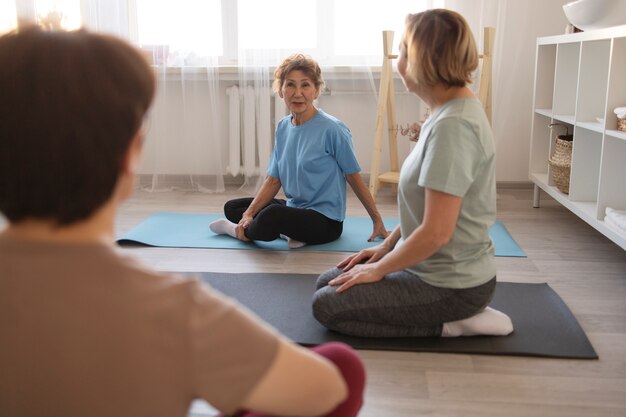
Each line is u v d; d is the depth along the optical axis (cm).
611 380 163
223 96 393
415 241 165
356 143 400
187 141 394
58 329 55
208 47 377
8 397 56
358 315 181
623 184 256
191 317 56
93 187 55
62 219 56
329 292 184
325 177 274
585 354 175
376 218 280
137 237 286
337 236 284
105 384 55
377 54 373
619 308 209
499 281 232
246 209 293
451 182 158
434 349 178
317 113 276
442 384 162
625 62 246
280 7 370
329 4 370
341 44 375
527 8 368
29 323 55
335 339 184
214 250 271
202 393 57
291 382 60
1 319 55
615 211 253
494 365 171
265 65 373
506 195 372
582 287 228
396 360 174
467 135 159
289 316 200
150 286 57
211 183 397
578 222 313
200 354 56
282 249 272
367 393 158
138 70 58
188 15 375
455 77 160
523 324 193
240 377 57
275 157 286
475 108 163
